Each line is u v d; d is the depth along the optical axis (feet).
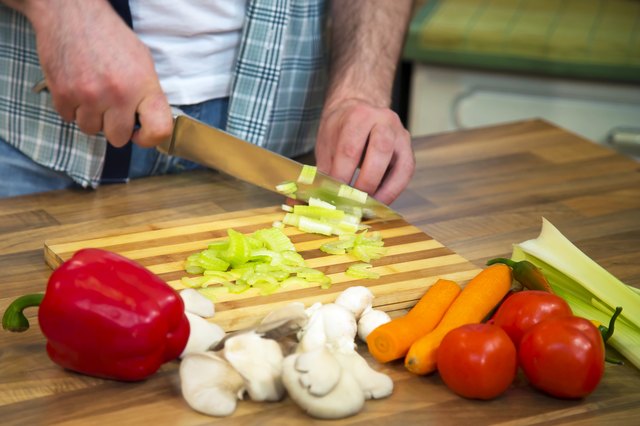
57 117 5.20
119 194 5.27
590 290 4.08
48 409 3.40
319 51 5.82
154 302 3.44
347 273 4.33
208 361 3.47
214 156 4.98
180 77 5.40
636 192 5.61
